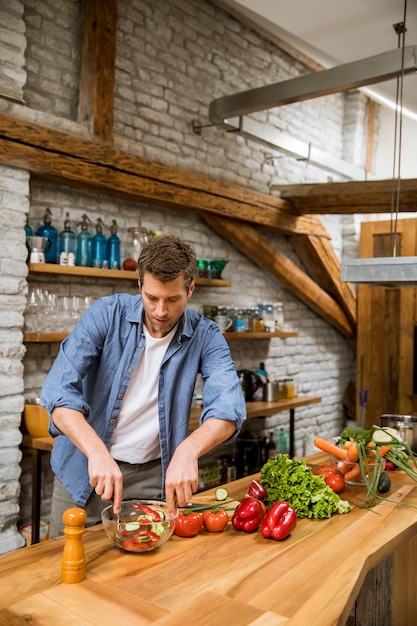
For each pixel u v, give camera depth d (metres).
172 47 4.59
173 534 1.89
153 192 4.24
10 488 3.37
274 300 5.92
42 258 3.58
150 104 4.41
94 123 3.87
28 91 3.66
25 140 3.41
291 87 4.16
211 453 5.09
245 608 1.40
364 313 6.25
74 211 3.95
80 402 1.92
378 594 2.17
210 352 2.25
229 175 5.16
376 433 2.59
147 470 2.27
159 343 2.15
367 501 2.21
